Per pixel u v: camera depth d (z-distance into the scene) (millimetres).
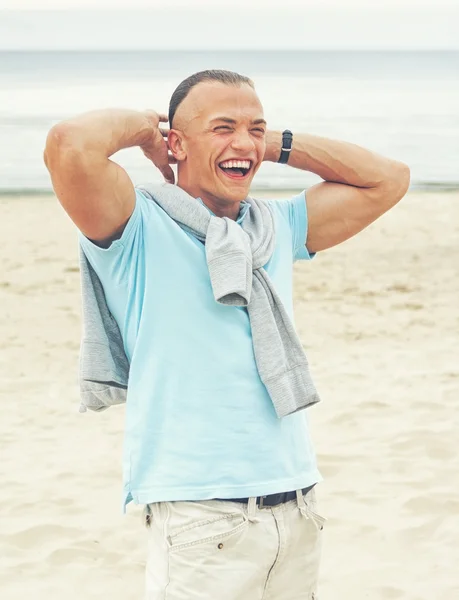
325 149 2754
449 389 6941
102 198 2303
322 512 4832
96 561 4383
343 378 7270
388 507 4891
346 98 40062
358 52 137375
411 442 5809
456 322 9172
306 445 2484
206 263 2400
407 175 2818
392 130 29000
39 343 8523
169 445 2328
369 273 11773
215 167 2459
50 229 14977
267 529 2344
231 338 2377
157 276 2385
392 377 7285
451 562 4301
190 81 2494
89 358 2467
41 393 7062
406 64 85062
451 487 5129
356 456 5602
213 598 2297
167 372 2352
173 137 2531
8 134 27359
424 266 12211
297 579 2459
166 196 2455
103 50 156625
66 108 35906
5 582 4184
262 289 2438
